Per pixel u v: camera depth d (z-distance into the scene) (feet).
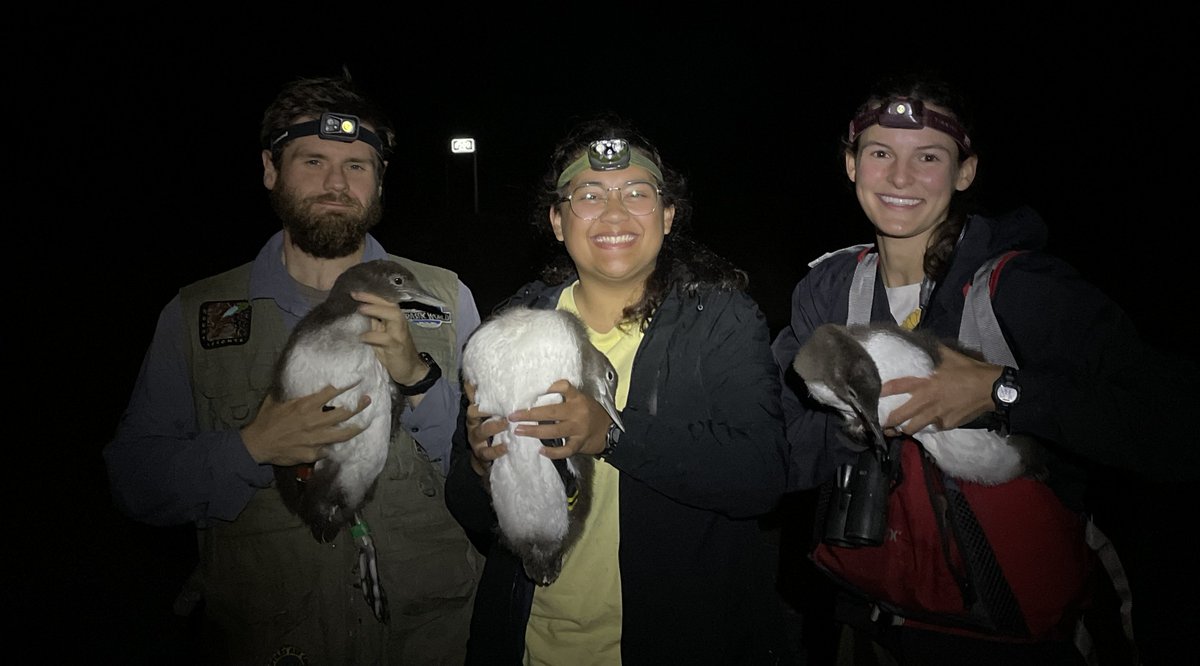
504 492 8.32
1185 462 8.13
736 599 9.03
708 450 8.44
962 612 8.89
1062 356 8.52
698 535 8.93
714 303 9.28
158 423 9.87
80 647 17.48
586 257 9.18
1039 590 8.66
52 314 49.70
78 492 25.63
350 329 9.39
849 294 10.62
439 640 10.36
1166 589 17.58
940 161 9.36
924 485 9.09
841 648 10.94
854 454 9.57
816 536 10.32
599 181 9.02
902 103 9.24
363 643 9.98
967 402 8.45
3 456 28.48
